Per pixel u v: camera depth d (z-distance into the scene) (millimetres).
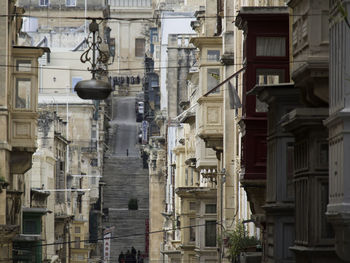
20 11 126688
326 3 61531
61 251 193625
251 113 88125
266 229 78250
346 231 53094
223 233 126562
